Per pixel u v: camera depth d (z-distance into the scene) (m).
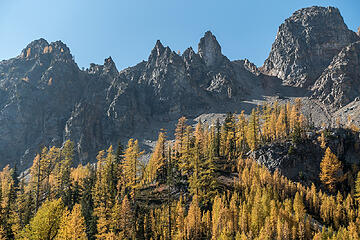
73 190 85.25
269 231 55.78
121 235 56.19
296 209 67.19
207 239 57.25
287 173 96.25
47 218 36.88
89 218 64.31
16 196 78.81
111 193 70.25
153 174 93.88
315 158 100.88
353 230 62.69
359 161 100.12
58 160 97.44
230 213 60.31
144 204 71.44
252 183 75.31
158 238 59.59
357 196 83.50
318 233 57.31
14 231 59.28
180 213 60.78
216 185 72.69
